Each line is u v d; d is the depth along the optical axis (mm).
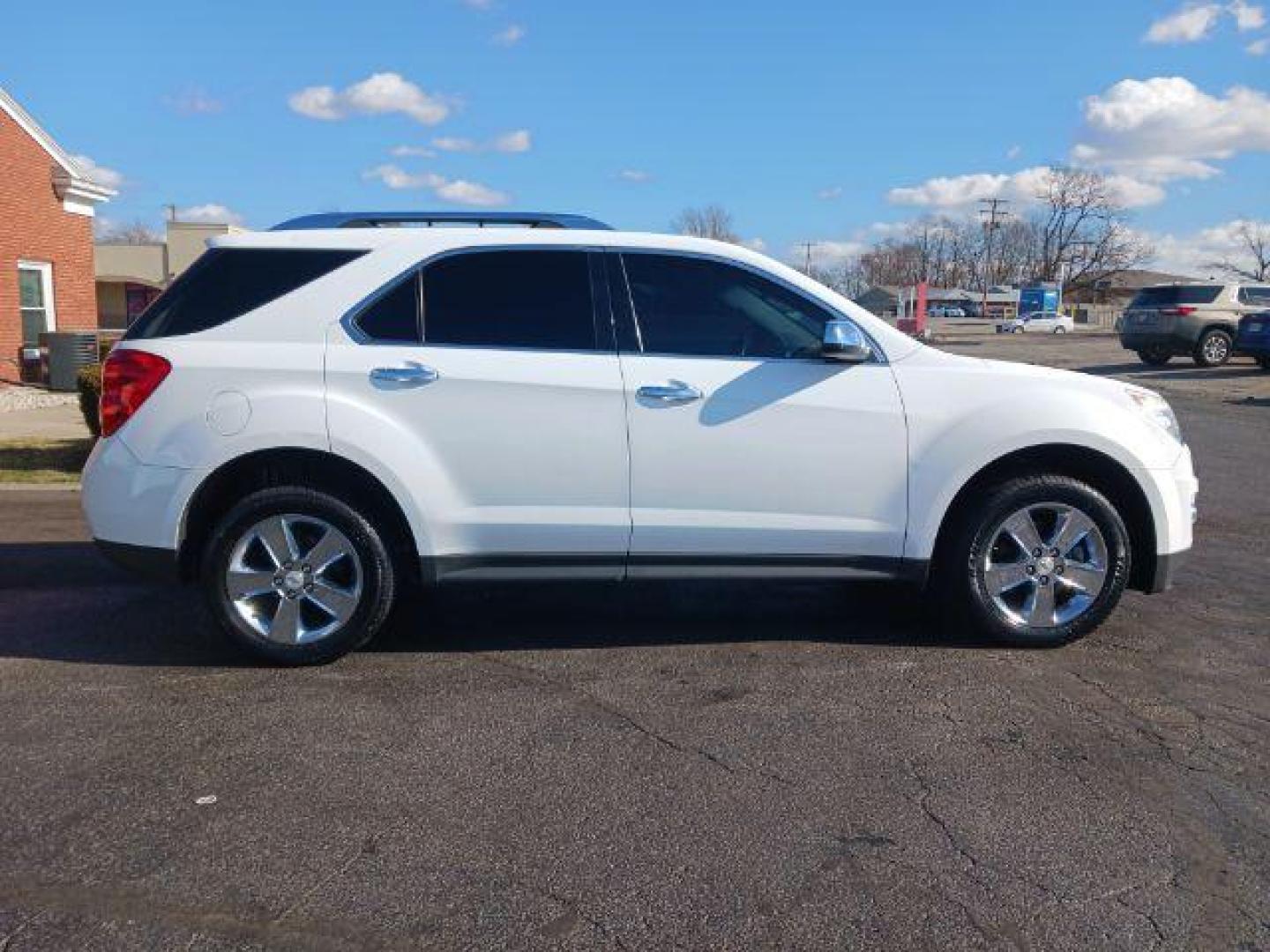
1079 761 3756
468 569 4617
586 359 4582
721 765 3689
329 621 4629
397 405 4484
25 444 11367
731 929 2754
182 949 2637
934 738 3934
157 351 4473
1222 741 3936
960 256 111625
